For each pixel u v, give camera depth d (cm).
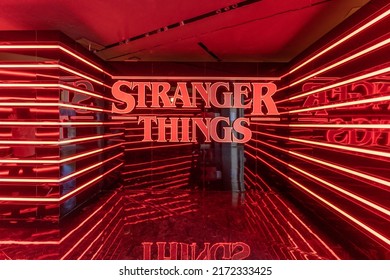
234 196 654
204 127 688
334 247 393
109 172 686
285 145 677
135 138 687
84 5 402
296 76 623
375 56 354
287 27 486
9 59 477
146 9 414
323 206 484
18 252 380
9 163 479
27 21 452
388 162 326
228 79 686
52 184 478
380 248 338
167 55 649
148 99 686
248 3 397
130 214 527
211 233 440
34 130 476
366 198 366
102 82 657
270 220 498
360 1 390
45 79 474
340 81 438
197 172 693
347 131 415
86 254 372
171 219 500
